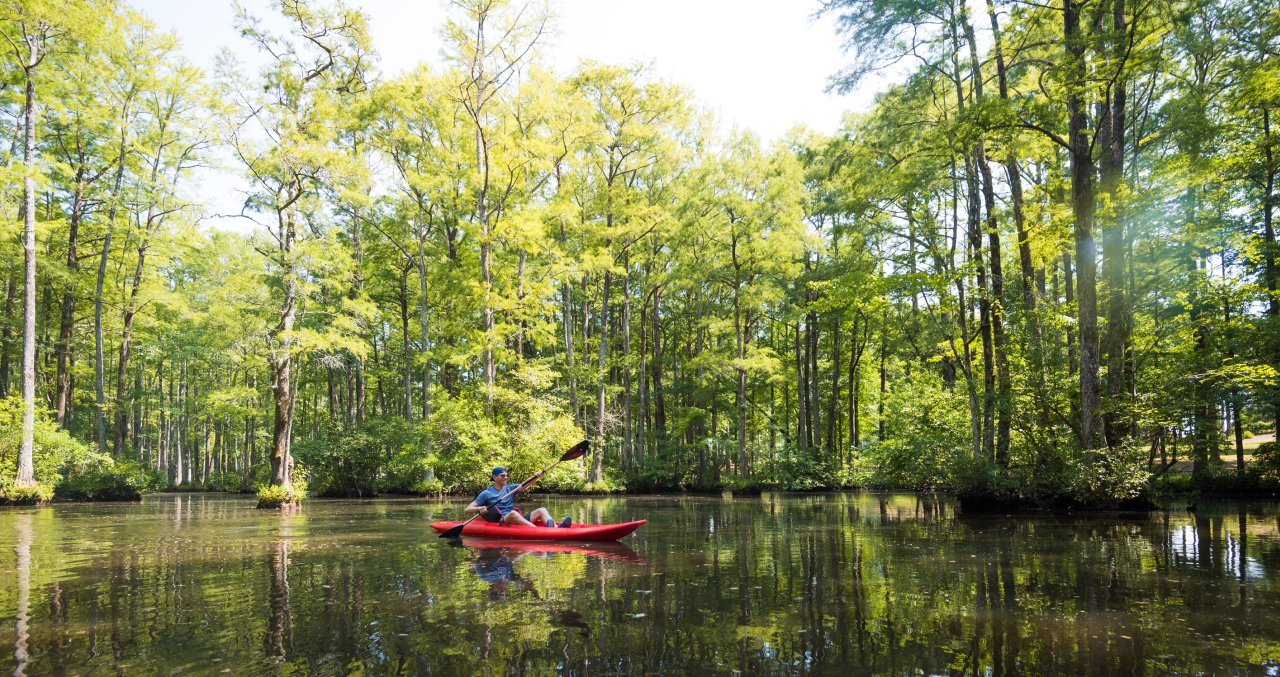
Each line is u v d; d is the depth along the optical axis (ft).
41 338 92.38
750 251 89.56
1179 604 16.31
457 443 72.59
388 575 20.76
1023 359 49.47
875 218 61.41
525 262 83.66
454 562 23.70
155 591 18.26
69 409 94.58
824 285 54.70
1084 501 43.62
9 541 31.12
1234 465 79.25
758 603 16.44
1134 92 59.26
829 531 34.47
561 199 80.43
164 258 90.27
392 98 76.07
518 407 71.15
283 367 59.47
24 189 62.80
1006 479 46.37
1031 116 42.55
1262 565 22.16
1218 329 50.90
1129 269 56.75
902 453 51.80
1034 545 27.78
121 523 41.52
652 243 96.84
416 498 73.82
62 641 13.14
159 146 83.87
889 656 12.05
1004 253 66.03
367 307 75.15
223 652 12.31
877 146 57.36
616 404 110.32
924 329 75.61
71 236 84.02
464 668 11.36
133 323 96.94
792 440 109.81
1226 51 51.85
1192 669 11.27
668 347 124.36
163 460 139.33
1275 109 48.11
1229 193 58.23
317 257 61.46
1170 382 45.27
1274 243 53.67
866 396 122.31
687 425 101.14
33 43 64.18
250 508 57.93
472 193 78.43
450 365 102.22
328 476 79.46
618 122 87.40
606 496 82.02
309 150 56.54
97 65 74.54
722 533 33.76
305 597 17.28
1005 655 12.13
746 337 107.24
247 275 87.45
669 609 15.80
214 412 111.04
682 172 98.84
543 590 18.13
